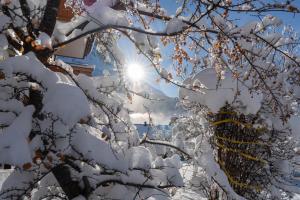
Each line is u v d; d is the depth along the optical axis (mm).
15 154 2377
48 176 3805
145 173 3801
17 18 3078
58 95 2584
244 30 3357
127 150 3693
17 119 2674
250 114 5988
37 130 2814
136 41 3424
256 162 6164
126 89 3650
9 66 2576
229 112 5816
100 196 3721
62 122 2539
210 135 5980
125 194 3697
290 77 5512
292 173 7254
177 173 4004
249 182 6250
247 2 3170
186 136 6508
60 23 3557
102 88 3615
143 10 3836
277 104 4172
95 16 3268
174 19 3270
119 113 3684
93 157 3010
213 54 3770
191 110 6320
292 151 6836
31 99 2975
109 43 3816
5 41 2881
